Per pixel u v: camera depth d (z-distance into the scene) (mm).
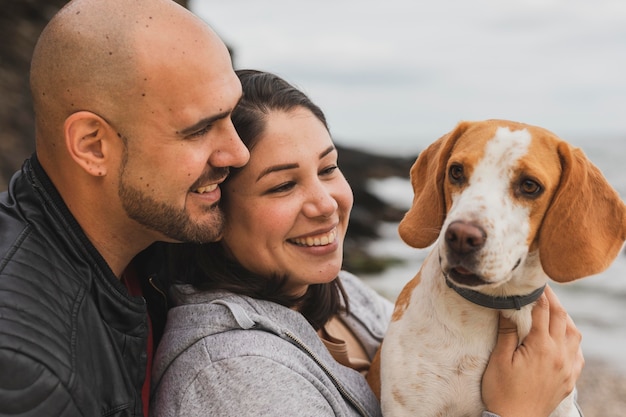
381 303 2900
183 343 1935
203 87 1757
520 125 2314
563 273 2180
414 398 2258
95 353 1637
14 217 1681
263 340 1895
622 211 2252
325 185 2219
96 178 1739
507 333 2229
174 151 1749
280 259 2115
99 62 1671
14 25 8055
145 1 1741
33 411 1454
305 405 1808
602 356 8031
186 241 1905
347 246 14547
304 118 2109
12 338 1441
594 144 55594
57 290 1595
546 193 2189
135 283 2076
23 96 7594
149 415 1942
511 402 2137
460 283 2104
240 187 2047
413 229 2439
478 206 2123
